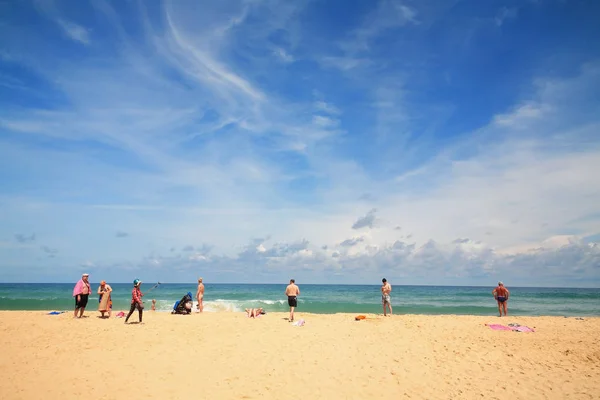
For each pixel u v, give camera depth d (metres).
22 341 11.68
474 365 9.66
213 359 9.91
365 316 19.30
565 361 10.08
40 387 7.52
